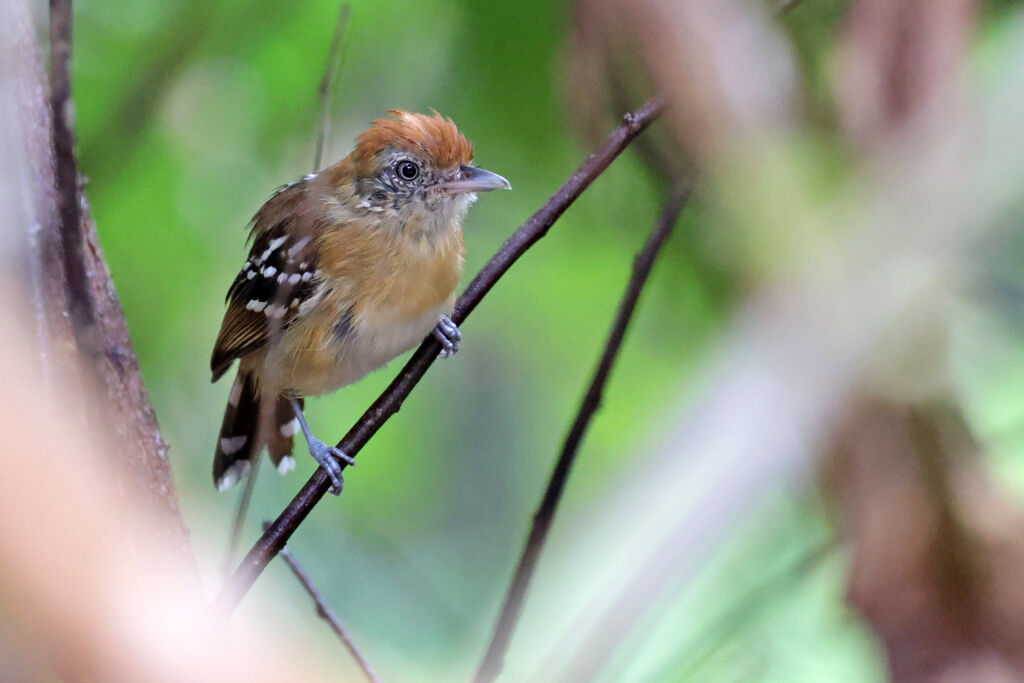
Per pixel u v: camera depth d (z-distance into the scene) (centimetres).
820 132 450
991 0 520
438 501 543
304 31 537
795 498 524
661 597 429
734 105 398
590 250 540
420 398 544
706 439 367
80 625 269
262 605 524
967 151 407
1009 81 420
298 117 538
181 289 538
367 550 540
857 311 385
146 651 283
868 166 420
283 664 321
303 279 534
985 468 477
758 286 390
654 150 526
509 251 527
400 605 539
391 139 533
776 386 369
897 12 461
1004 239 409
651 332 539
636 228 538
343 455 527
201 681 291
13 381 278
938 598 486
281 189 536
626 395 539
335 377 535
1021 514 473
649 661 527
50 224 521
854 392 401
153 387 538
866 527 477
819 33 522
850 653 529
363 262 533
